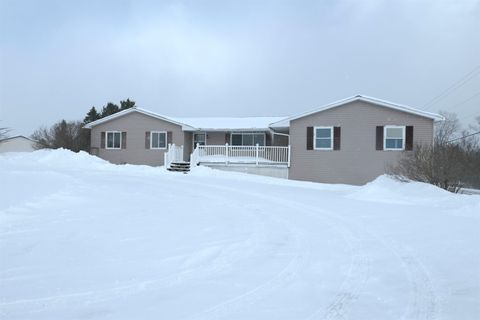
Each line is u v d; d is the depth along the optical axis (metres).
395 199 15.09
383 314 4.49
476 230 9.23
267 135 31.47
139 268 6.18
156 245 7.56
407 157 19.86
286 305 4.75
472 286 5.47
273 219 10.46
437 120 24.67
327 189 20.80
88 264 6.35
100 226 9.07
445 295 5.12
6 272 5.91
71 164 27.61
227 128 30.12
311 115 26.34
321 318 4.38
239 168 27.56
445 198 14.08
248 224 9.73
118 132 31.91
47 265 6.27
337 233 8.85
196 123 32.56
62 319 4.30
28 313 4.46
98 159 29.08
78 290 5.21
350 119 25.62
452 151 17.56
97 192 14.41
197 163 27.81
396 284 5.54
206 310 4.57
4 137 45.91
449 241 8.12
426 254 7.12
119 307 4.65
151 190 15.80
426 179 17.50
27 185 14.43
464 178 17.77
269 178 24.67
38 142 44.41
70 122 44.91
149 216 10.45
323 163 26.06
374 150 25.16
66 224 9.18
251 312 4.52
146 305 4.72
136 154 31.53
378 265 6.44
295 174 26.59
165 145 31.11
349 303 4.82
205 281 5.62
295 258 6.83
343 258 6.84
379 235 8.67
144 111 31.14
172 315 4.43
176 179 21.05
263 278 5.77
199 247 7.45
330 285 5.49
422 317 4.41
